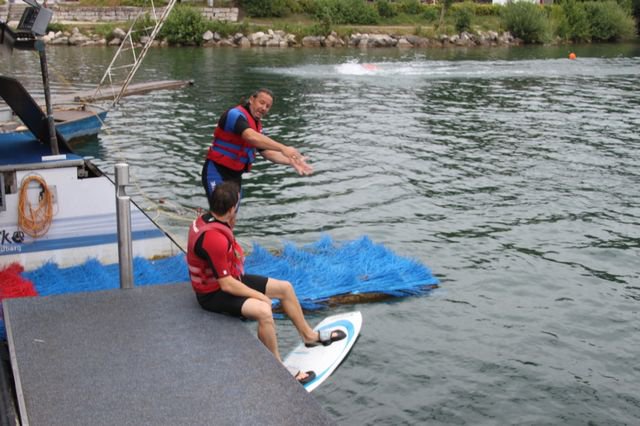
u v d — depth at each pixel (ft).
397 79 107.24
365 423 20.52
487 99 88.58
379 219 39.78
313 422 14.69
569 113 78.64
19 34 27.91
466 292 29.89
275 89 92.27
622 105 85.35
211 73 107.76
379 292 28.50
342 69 118.32
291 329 25.43
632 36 209.97
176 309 19.81
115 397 15.38
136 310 19.71
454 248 35.35
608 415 21.48
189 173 49.32
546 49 174.29
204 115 72.02
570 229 38.83
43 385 15.75
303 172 22.72
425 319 27.12
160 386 15.87
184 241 34.09
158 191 44.57
